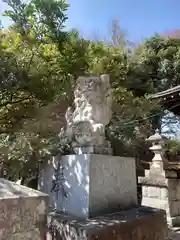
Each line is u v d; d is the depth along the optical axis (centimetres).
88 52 465
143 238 221
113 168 250
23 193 151
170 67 1095
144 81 1065
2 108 342
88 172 226
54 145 280
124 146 483
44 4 335
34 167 293
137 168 605
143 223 226
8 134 304
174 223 419
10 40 327
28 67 325
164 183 446
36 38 349
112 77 566
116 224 202
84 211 221
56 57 385
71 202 239
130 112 595
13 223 137
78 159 240
